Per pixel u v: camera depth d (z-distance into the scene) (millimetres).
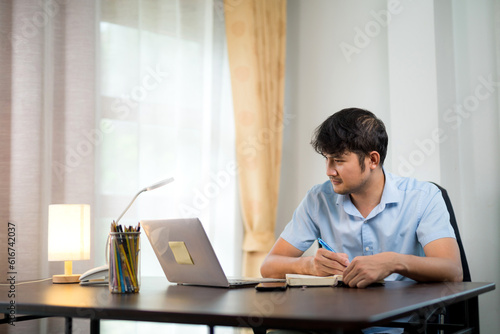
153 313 944
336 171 1574
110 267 1273
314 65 3109
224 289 1332
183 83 2703
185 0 2738
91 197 2240
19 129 2070
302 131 3135
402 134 2596
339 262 1429
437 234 1541
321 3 3096
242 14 2885
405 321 1400
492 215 2508
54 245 1724
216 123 2834
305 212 1849
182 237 1380
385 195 1655
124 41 2463
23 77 2088
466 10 2617
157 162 2572
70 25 2260
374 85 2855
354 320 777
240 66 2873
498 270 2482
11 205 2051
